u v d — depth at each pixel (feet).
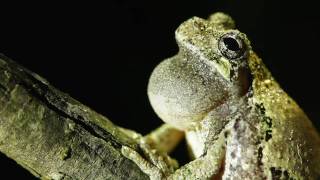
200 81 0.50
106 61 0.92
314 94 0.99
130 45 0.94
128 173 0.46
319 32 0.99
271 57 0.99
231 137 0.49
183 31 0.51
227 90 0.50
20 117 0.42
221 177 0.49
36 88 0.43
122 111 0.91
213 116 0.50
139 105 0.92
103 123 0.46
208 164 0.48
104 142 0.45
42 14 0.87
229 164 0.49
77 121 0.44
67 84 0.88
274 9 0.98
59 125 0.44
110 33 0.93
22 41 0.85
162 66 0.51
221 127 0.50
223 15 0.54
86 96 0.89
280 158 0.48
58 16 0.89
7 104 0.42
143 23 0.95
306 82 1.00
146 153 0.48
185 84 0.50
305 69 1.00
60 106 0.44
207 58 0.49
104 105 0.90
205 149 0.50
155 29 0.95
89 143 0.45
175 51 0.97
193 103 0.50
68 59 0.89
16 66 0.43
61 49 0.88
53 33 0.88
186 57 0.50
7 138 0.42
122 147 0.46
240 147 0.49
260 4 0.98
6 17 0.84
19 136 0.42
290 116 0.50
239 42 0.49
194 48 0.50
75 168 0.44
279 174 0.48
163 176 0.47
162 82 0.50
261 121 0.49
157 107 0.51
